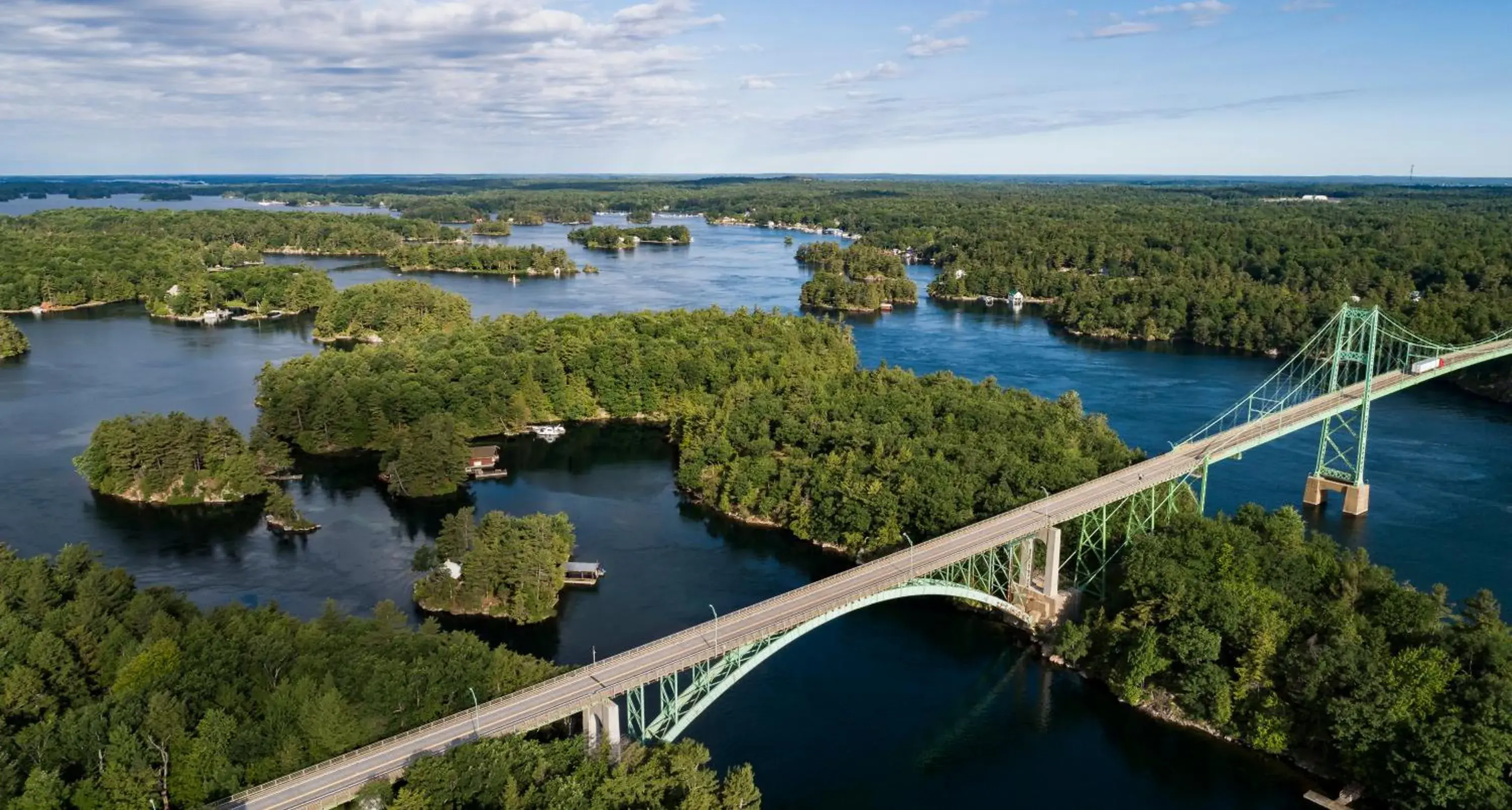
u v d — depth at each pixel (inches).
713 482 6988.2
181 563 5915.4
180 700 3533.5
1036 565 5546.3
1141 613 4729.3
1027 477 5954.7
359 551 6161.4
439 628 5226.4
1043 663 5034.5
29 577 4431.6
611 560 6092.5
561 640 5078.7
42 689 3720.5
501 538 5521.7
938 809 3887.8
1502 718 3604.8
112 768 3189.0
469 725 3548.2
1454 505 7012.8
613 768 3459.6
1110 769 4175.7
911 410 7396.7
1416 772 3609.7
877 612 5605.3
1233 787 4047.7
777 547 6304.1
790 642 5231.3
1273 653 4296.3
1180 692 4564.5
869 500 6023.6
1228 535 5039.4
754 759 4195.4
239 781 3304.6
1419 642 4190.5
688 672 4830.2
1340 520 6771.7
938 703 4670.3
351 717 3550.7
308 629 4131.4
